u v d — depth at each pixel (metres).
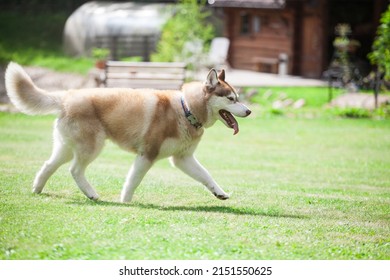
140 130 10.64
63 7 48.38
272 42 34.47
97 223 9.05
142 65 25.28
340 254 8.49
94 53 36.34
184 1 32.06
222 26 41.66
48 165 10.91
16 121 23.78
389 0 31.69
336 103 27.55
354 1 34.88
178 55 31.02
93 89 10.91
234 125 10.95
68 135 10.61
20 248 8.04
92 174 13.59
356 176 16.06
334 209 11.30
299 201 11.88
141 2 44.94
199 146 20.50
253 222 9.66
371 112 26.38
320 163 17.95
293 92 28.69
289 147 20.64
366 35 34.09
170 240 8.54
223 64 35.94
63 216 9.32
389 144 21.22
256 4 33.19
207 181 11.09
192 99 10.73
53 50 40.16
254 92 28.73
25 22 45.06
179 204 11.02
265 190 13.08
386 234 9.62
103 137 10.75
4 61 37.00
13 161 15.04
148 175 14.41
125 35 37.25
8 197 10.50
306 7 32.50
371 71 32.09
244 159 18.33
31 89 10.64
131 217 9.44
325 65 32.62
